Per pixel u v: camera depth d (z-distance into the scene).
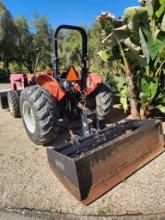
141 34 4.16
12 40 23.52
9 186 2.79
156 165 3.08
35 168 3.15
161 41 4.18
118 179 2.76
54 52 3.72
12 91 5.45
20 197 2.59
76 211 2.36
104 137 3.07
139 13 4.05
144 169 3.00
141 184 2.71
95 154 2.64
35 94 3.54
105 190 2.60
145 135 3.22
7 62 24.78
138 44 4.45
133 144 3.05
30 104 3.59
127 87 5.05
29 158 3.44
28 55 25.22
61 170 2.74
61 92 3.69
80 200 2.46
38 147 3.81
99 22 4.89
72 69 3.75
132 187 2.66
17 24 25.41
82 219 2.27
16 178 2.94
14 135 4.40
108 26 4.86
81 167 2.51
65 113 4.04
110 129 3.23
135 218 2.24
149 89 4.53
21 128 4.80
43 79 3.84
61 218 2.29
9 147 3.86
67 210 2.38
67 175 2.62
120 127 3.29
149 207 2.35
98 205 2.43
